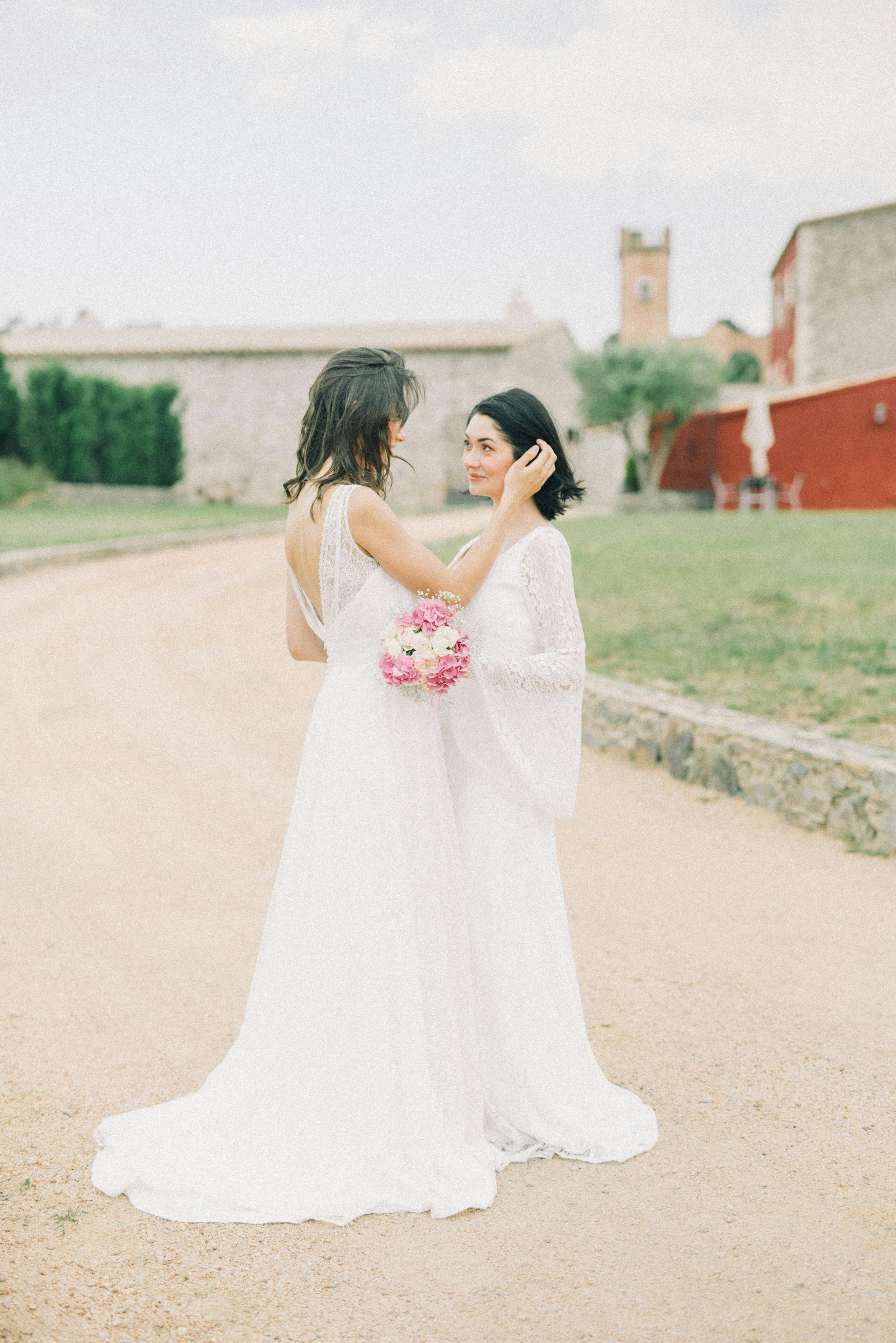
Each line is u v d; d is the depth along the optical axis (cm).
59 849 525
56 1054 327
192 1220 248
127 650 1085
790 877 480
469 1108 269
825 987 371
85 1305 219
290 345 3791
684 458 2958
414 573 258
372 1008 258
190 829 554
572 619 276
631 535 1828
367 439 263
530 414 275
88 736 749
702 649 877
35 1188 260
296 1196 252
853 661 804
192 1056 326
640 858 509
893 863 490
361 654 266
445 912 266
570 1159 274
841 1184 259
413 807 263
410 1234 244
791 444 2734
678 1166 269
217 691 896
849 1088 305
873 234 3366
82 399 3212
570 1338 209
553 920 284
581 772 660
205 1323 214
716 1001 362
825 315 3444
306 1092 261
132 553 1959
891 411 2636
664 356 2858
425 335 3797
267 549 2080
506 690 271
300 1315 217
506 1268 231
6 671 974
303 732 762
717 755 607
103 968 391
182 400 3503
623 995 368
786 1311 216
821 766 533
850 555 1395
